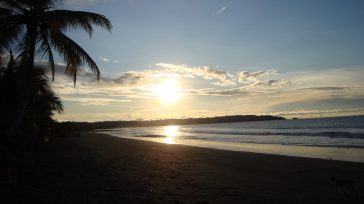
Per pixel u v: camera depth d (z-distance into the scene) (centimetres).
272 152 2767
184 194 959
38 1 1220
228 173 1462
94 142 3703
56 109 2733
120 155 2114
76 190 934
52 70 1323
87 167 1418
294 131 6075
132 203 827
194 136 6203
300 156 2436
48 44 1289
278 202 909
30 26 1228
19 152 1512
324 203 909
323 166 1744
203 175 1362
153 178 1209
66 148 2409
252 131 7081
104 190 952
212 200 903
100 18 1270
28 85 1218
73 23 1252
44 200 805
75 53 1297
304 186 1165
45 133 2391
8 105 1378
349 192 1031
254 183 1214
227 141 4356
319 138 4188
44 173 1187
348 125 7088
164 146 3306
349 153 2544
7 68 1403
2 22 1185
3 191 873
